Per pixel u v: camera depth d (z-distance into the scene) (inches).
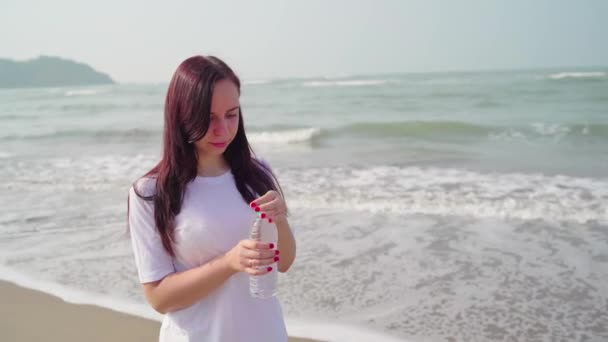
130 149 540.7
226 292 68.2
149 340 151.0
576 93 1031.6
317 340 146.2
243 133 73.3
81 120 955.3
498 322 154.6
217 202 68.1
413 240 225.5
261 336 69.7
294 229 246.5
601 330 148.5
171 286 64.4
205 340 68.0
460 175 340.5
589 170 342.0
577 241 216.4
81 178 382.3
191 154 67.2
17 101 1911.9
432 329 151.1
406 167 375.2
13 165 455.2
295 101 1233.4
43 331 158.6
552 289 174.6
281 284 185.5
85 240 244.1
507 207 264.4
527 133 533.0
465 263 198.7
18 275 203.8
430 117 742.5
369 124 589.0
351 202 285.6
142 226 67.5
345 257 208.4
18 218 284.7
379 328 152.2
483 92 1192.2
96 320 163.8
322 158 435.5
